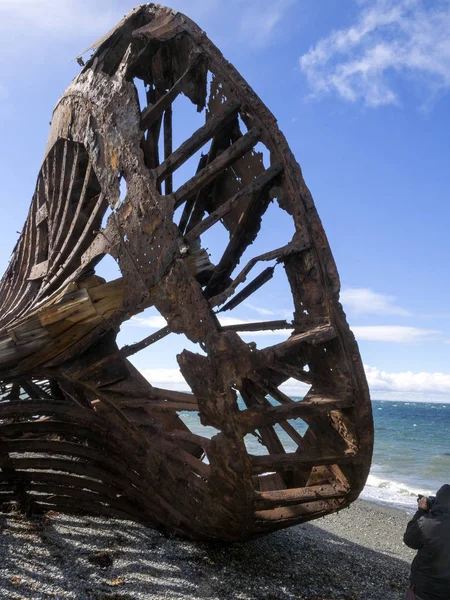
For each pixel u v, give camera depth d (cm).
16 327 522
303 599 505
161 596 464
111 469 613
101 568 510
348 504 527
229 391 436
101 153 564
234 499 486
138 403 511
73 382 546
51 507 655
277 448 574
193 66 524
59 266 646
